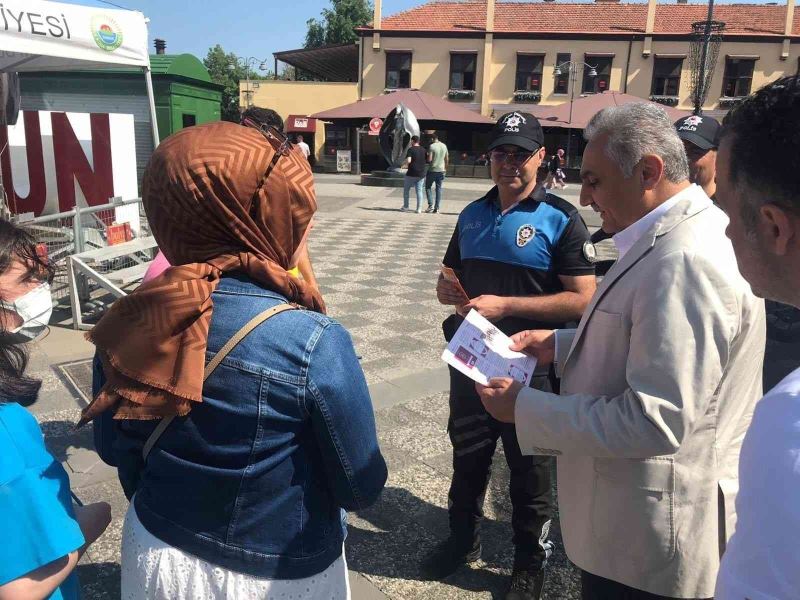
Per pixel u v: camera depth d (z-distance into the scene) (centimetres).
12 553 104
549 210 239
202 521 121
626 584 156
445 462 348
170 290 114
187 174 117
